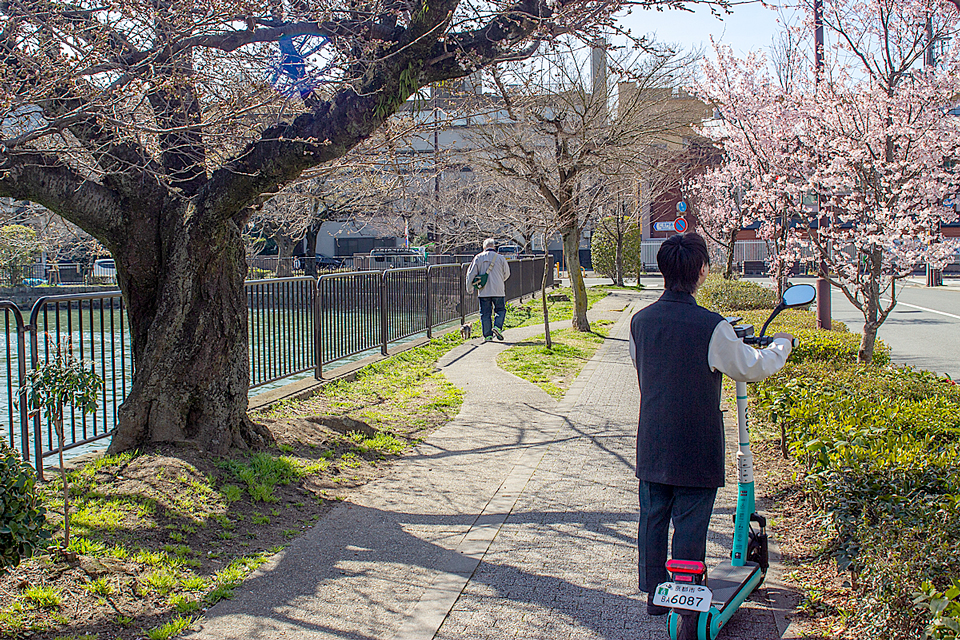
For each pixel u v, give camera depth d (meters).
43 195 5.43
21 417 5.13
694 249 3.53
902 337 16.09
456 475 6.14
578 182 14.82
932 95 8.91
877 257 7.96
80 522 4.43
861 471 3.83
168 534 4.51
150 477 5.12
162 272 5.68
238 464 5.60
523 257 27.30
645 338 3.52
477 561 4.37
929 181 9.25
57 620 3.48
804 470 4.83
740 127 13.48
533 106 11.70
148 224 5.64
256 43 5.12
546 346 13.12
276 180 5.32
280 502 5.30
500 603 3.84
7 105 3.91
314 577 4.16
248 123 4.96
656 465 3.42
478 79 9.02
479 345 13.68
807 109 9.68
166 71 4.70
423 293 14.27
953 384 6.82
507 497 5.53
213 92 4.95
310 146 5.10
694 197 22.33
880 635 3.08
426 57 5.17
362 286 11.30
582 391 9.55
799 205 10.59
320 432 7.02
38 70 4.13
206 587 3.98
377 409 8.44
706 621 3.18
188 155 5.45
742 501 3.77
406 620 3.66
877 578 3.17
